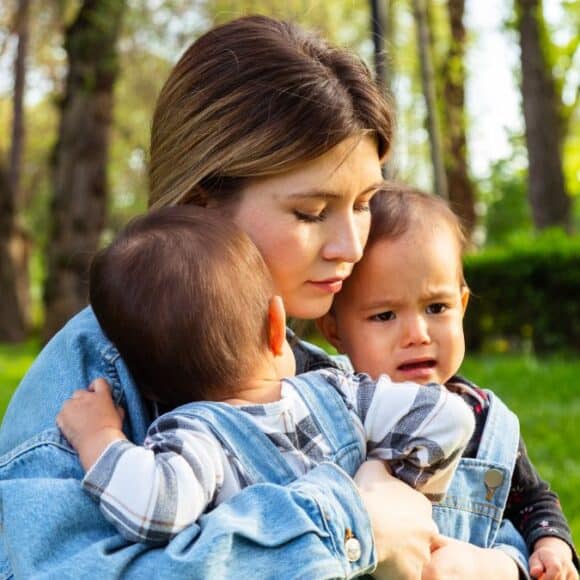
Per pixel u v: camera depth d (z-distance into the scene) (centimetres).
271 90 214
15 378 1149
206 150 217
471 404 248
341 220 219
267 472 195
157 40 1495
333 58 222
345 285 249
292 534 182
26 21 1953
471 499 231
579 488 561
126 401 206
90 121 1546
